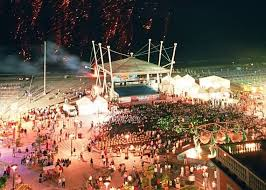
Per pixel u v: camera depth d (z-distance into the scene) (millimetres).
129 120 75438
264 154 34938
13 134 68312
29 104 88875
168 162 57750
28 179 53562
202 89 87938
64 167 57281
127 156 59656
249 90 94125
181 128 69062
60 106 86375
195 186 50094
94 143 64812
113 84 91375
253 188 30156
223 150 35094
